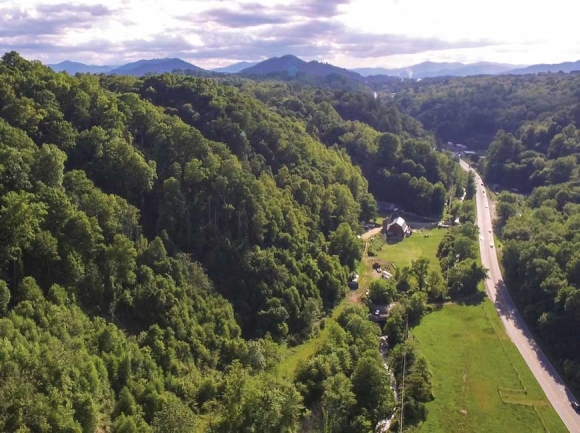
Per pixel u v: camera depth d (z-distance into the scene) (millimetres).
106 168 120062
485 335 131125
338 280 142000
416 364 109125
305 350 119125
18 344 68938
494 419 99250
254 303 123312
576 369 111375
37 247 88688
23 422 61844
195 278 115438
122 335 91500
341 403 88438
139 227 115062
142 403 80250
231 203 133125
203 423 83188
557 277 135625
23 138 108500
